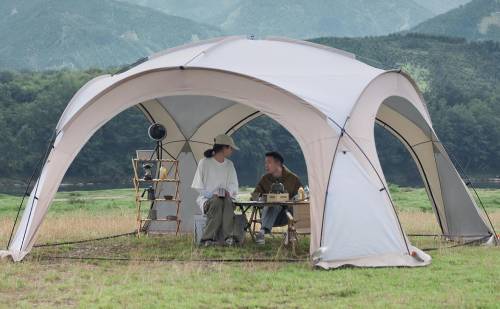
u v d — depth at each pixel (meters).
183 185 17.58
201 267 11.45
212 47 13.91
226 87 12.84
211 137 17.77
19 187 95.62
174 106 17.23
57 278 10.59
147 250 13.79
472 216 15.38
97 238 15.99
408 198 36.66
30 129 105.06
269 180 14.77
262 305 8.84
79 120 13.12
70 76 124.31
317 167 12.26
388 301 9.00
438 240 15.62
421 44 190.88
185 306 8.72
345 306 8.74
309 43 15.06
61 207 30.44
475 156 125.31
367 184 12.23
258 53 14.05
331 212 11.93
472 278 10.61
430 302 8.97
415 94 15.33
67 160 13.02
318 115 12.42
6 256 12.20
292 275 10.80
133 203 32.66
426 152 15.83
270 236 15.84
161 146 17.47
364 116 12.87
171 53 15.13
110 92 13.16
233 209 14.29
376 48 183.88
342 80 13.34
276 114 12.59
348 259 11.69
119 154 103.50
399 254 11.97
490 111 135.25
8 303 8.88
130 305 8.69
